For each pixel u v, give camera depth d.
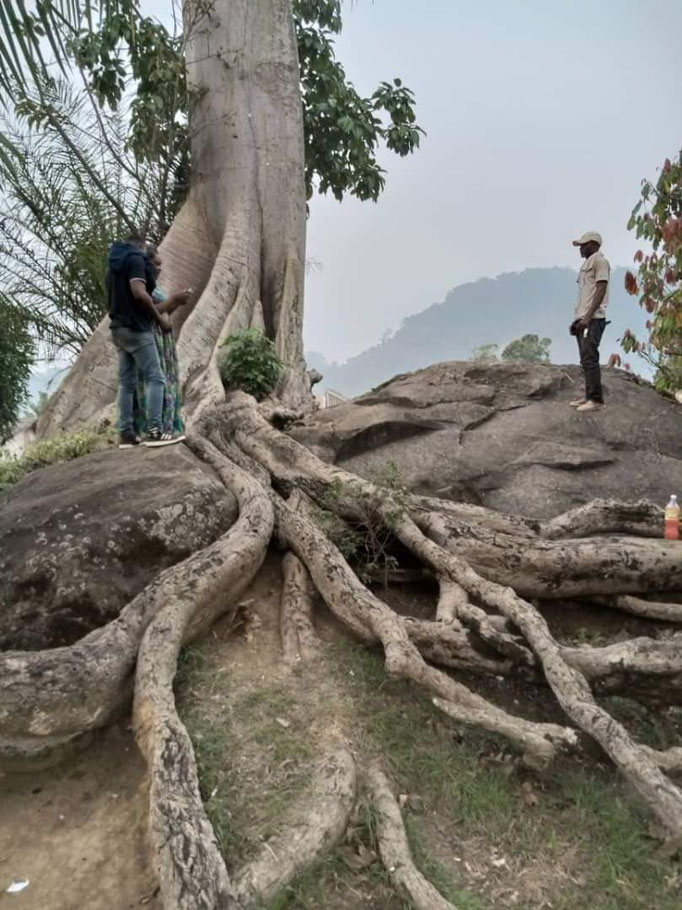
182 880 2.34
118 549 4.10
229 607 4.17
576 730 3.35
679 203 7.59
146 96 10.69
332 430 6.38
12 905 2.55
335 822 2.72
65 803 3.04
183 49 10.86
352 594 4.09
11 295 12.16
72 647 3.31
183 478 4.77
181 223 11.03
